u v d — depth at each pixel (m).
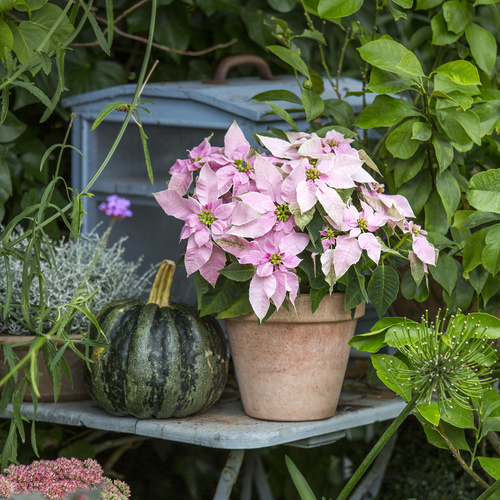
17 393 1.19
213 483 2.26
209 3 2.10
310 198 1.24
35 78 1.95
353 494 1.87
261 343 1.35
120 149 1.92
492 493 1.25
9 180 1.83
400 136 1.44
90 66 2.07
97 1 2.11
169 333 1.37
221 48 2.24
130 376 1.34
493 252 1.36
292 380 1.36
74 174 1.89
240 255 1.26
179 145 1.84
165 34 2.14
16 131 1.86
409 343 1.18
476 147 1.68
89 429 1.87
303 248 1.27
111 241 1.89
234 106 1.60
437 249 1.39
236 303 1.33
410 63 1.37
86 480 1.16
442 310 1.61
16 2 1.31
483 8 2.30
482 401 1.31
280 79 2.01
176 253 1.86
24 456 1.78
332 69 2.31
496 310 1.56
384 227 1.35
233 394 1.63
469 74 1.38
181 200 1.30
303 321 1.32
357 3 1.46
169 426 1.36
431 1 1.59
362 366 1.75
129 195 1.81
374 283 1.31
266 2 2.19
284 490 2.27
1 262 1.57
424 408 1.21
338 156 1.28
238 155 1.34
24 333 1.55
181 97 1.70
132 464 2.22
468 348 1.19
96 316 1.44
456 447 1.34
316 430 1.38
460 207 1.62
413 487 1.93
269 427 1.34
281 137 1.47
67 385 1.50
